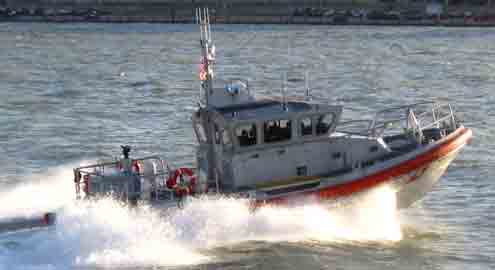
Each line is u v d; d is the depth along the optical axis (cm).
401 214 7081
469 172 8538
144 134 10700
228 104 6216
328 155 6250
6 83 16700
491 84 16400
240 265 5791
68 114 12375
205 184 6194
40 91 15275
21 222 6059
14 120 11775
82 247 5847
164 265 5756
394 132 10575
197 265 5766
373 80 17238
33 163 9056
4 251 5759
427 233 6569
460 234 6569
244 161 6084
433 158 6369
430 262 5962
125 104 13512
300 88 15800
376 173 6222
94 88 15800
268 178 6147
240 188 6094
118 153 9575
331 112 6175
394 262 5953
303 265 5838
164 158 9269
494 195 7688
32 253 5781
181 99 14200
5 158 9275
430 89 15588
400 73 18688
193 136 10512
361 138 6312
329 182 6159
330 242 6225
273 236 6172
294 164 6184
